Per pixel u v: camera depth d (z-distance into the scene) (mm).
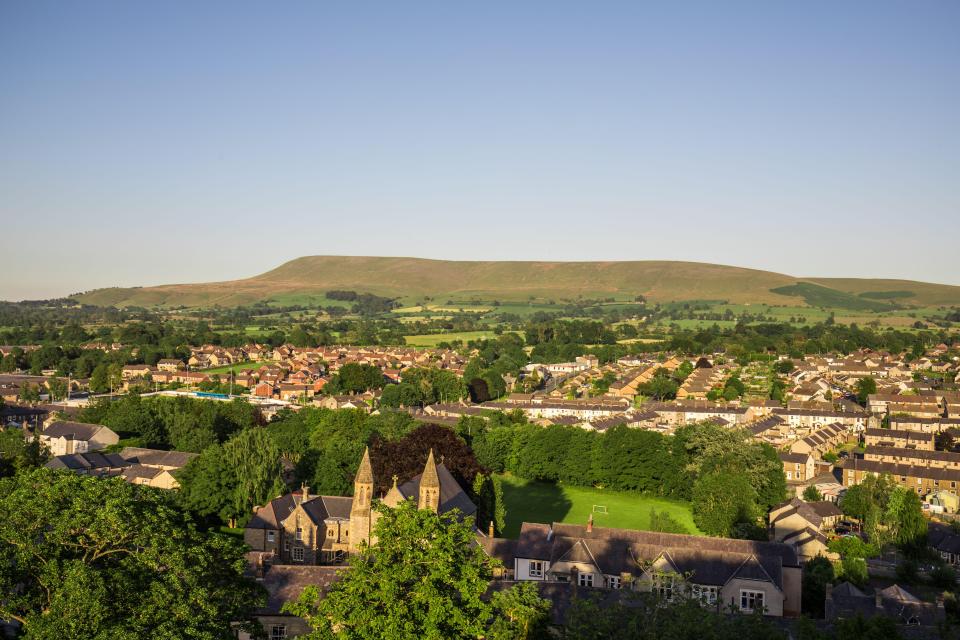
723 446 167125
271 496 139000
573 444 183125
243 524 137125
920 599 99125
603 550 105312
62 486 63594
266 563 90938
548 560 105812
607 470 177250
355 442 185625
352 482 154875
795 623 86375
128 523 60781
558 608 87812
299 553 123750
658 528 128750
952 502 168875
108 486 65500
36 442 169375
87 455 175375
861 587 110000
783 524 138125
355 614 58594
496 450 191750
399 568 60531
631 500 170500
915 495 138625
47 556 60094
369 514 119688
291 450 191125
